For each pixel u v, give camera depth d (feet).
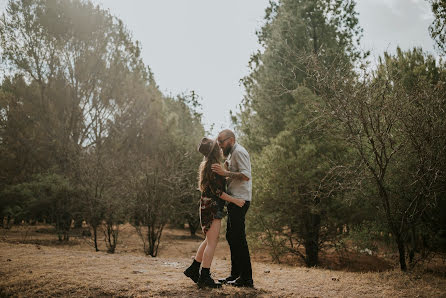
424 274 17.98
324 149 30.22
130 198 32.99
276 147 32.55
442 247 24.88
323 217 30.91
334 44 39.29
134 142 63.62
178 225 78.64
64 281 12.17
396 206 20.93
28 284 11.87
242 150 12.29
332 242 31.86
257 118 43.34
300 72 36.96
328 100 18.42
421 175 17.78
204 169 12.12
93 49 60.59
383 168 18.17
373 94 17.49
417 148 17.24
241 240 12.41
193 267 12.48
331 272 17.80
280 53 38.83
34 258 16.33
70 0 57.82
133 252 37.24
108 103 61.26
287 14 40.55
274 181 31.24
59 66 59.06
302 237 31.83
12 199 42.39
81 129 59.57
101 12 60.23
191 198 38.99
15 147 60.39
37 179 46.91
